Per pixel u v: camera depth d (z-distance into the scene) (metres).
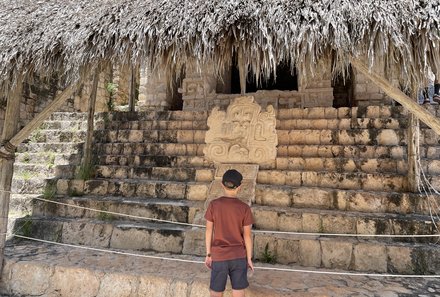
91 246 3.07
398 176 3.25
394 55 1.78
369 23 1.69
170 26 1.93
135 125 5.24
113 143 4.89
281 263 2.59
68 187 3.96
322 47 1.82
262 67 1.96
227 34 1.88
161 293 2.21
